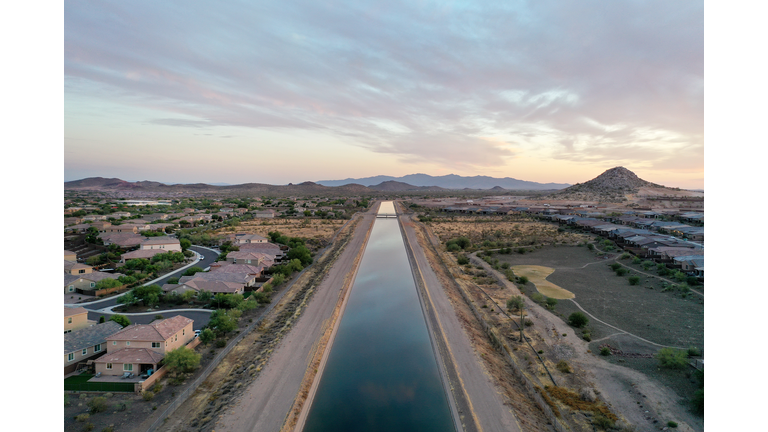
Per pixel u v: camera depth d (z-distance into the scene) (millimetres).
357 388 45312
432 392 44562
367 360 52250
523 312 62656
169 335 45250
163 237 112562
